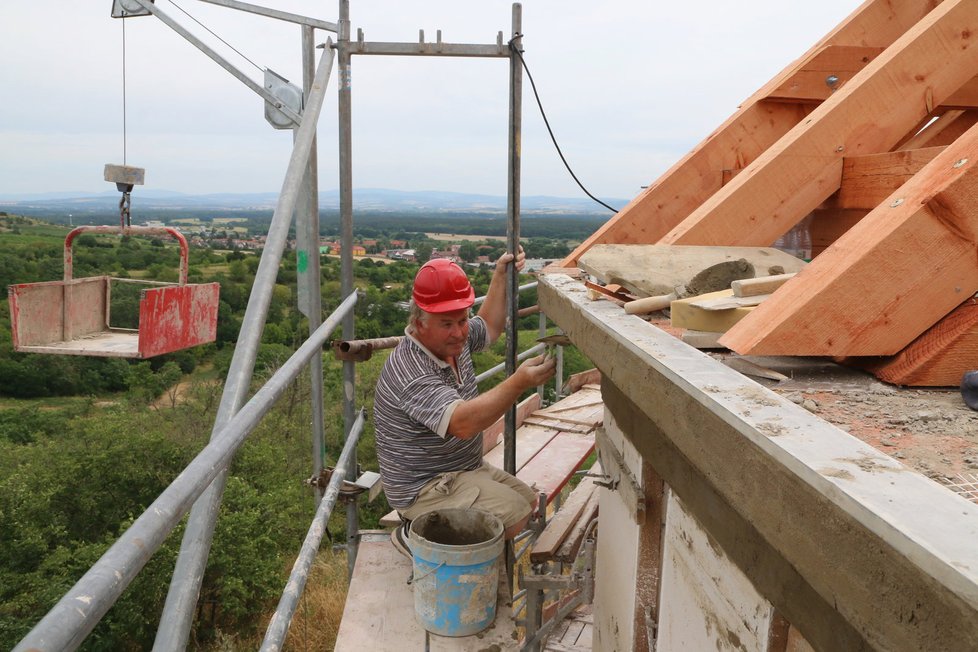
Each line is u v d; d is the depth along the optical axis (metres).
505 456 4.12
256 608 20.86
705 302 2.05
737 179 3.14
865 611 0.85
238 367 2.20
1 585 21.09
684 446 1.49
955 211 1.65
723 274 2.33
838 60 3.91
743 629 1.69
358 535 4.34
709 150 4.07
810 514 0.98
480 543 3.06
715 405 1.30
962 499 0.86
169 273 48.28
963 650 0.67
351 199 4.22
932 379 1.64
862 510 0.84
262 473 25.48
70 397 50.12
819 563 0.96
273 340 38.28
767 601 1.54
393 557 4.00
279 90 4.05
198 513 1.82
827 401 1.54
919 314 1.68
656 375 1.69
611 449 3.17
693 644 2.10
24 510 22.77
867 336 1.69
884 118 2.99
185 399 32.28
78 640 0.97
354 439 4.09
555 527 4.62
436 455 3.42
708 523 1.84
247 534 20.92
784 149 3.00
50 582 21.42
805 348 1.68
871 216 1.82
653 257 2.81
